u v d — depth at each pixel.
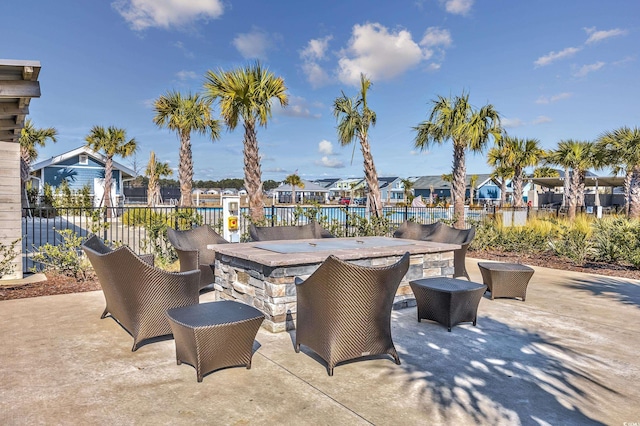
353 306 2.75
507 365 3.00
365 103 9.95
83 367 2.87
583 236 8.50
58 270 6.05
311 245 4.74
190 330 2.62
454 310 3.82
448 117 10.54
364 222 9.55
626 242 7.80
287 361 3.05
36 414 2.21
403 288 4.66
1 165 5.64
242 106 9.17
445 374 2.84
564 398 2.47
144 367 2.89
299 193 51.47
